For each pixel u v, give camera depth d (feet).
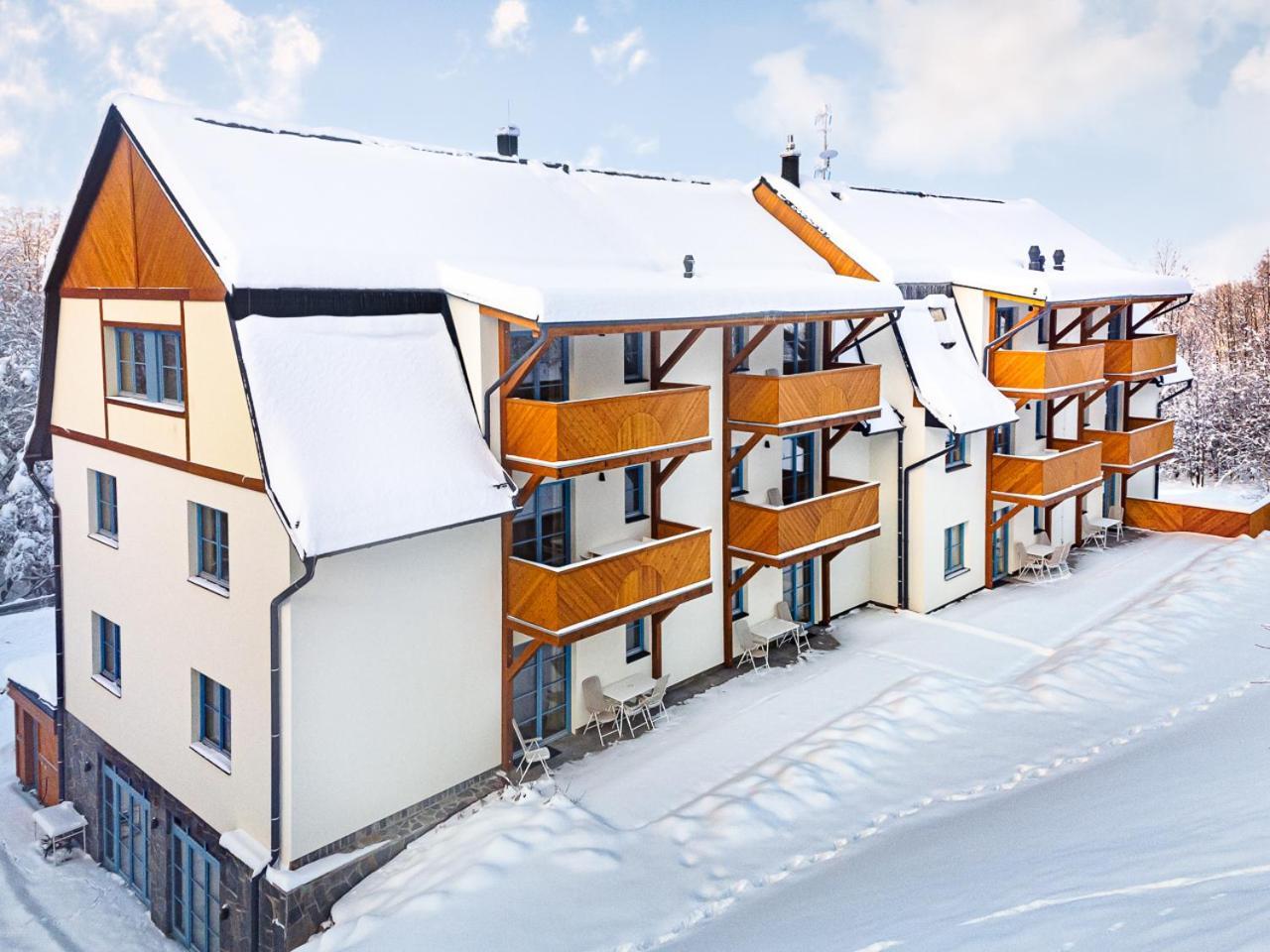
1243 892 26.23
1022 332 83.25
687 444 54.03
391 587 46.34
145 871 55.06
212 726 49.67
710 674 63.10
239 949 46.21
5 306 144.97
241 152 50.49
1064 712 55.47
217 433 45.88
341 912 43.29
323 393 44.45
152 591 51.90
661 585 53.83
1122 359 87.66
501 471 48.34
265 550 43.70
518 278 50.19
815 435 70.08
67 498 59.31
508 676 51.08
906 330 72.02
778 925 35.06
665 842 44.42
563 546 55.42
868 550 75.46
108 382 53.88
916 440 72.08
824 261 73.20
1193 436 168.55
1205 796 36.91
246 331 43.50
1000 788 47.34
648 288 50.55
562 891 41.27
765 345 66.69
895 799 47.16
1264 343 180.04
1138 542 94.02
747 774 49.96
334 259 46.68
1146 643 64.28
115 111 49.47
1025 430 83.87
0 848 59.41
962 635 69.36
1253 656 62.49
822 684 61.26
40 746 65.10
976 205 98.78
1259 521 92.43
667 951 36.32
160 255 48.55
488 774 51.39
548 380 53.67
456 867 43.39
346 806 45.70
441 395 48.14
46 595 119.85
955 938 28.58
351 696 45.42
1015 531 84.23
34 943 50.83
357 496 42.86
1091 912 27.78
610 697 54.90
